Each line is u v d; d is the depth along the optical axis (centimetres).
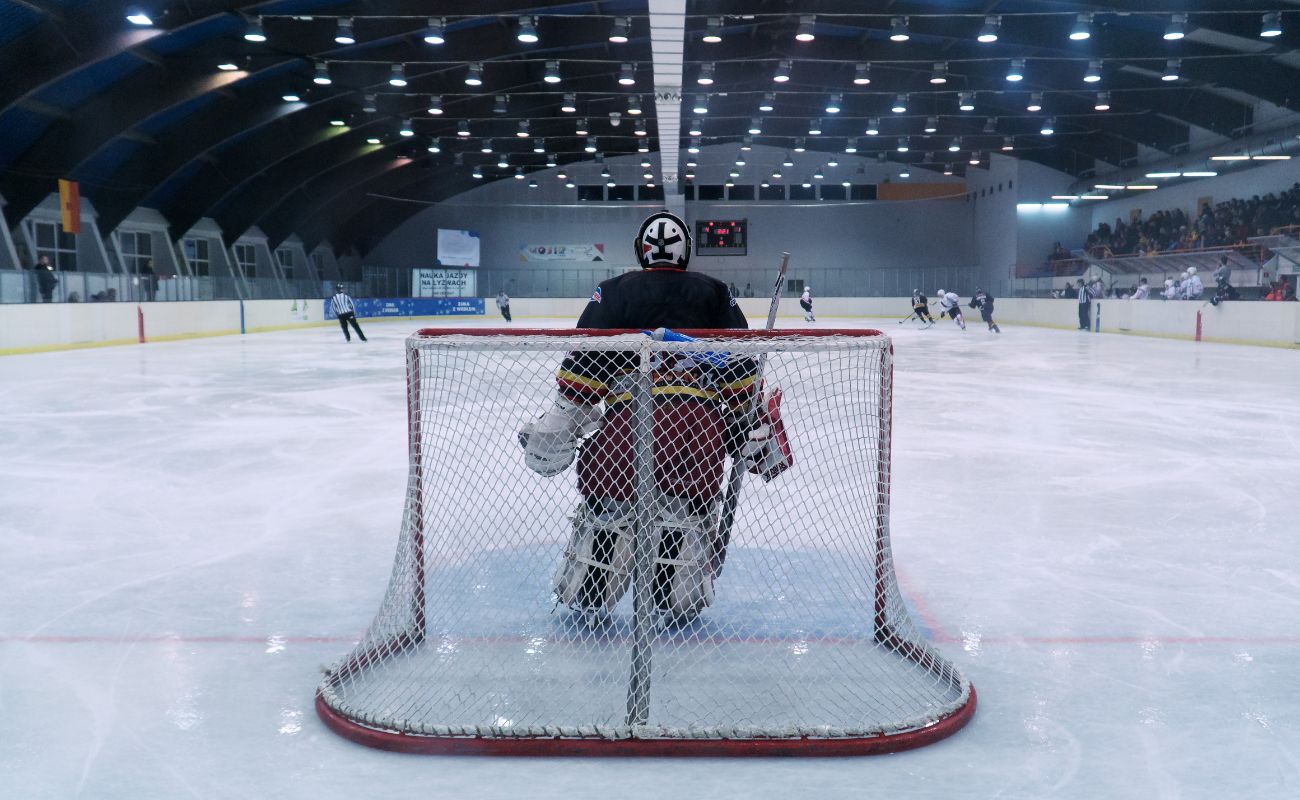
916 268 3969
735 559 356
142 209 2523
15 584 355
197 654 282
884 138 3447
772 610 304
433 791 200
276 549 406
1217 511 478
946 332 2641
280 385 1122
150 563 384
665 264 286
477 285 3981
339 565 380
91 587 351
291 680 262
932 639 295
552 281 4012
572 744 216
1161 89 2350
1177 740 225
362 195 3534
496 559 349
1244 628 306
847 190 3984
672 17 1623
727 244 3984
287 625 309
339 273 3781
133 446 682
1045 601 334
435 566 338
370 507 488
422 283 3738
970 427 778
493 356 284
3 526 447
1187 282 2230
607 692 245
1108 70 2334
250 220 2905
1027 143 3247
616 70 2406
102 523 453
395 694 244
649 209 3956
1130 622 312
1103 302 2555
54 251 2198
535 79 2473
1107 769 211
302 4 1730
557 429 285
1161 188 3012
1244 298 2167
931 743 222
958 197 3925
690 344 231
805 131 3197
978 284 3762
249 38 1641
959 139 3297
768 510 430
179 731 230
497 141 3441
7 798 198
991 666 272
